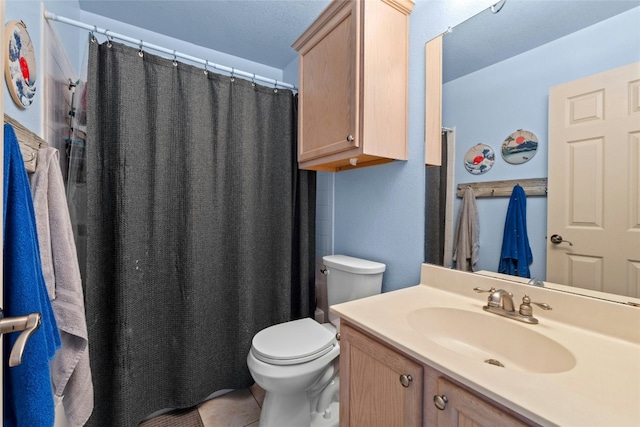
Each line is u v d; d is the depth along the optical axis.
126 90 1.31
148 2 1.60
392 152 1.28
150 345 1.39
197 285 1.49
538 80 0.92
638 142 0.74
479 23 1.07
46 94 1.10
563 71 0.86
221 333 1.60
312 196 1.94
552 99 0.89
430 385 0.68
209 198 1.54
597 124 0.80
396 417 0.76
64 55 1.32
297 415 1.29
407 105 1.33
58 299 0.86
